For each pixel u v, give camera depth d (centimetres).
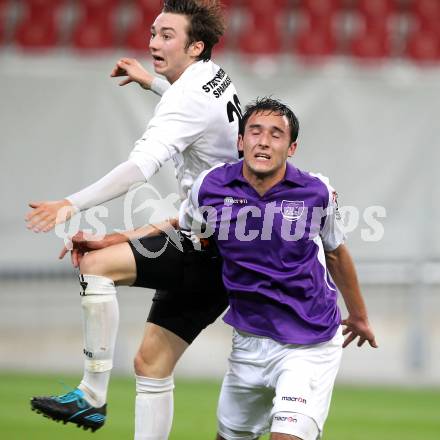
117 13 4300
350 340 1753
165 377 1689
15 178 3519
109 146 3503
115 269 1597
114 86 3503
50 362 3588
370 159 3503
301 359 1526
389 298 3481
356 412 2808
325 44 4284
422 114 3506
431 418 2723
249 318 1559
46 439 2334
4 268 3509
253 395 1600
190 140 1574
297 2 4300
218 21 1628
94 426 1602
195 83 1585
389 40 4294
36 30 4306
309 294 1537
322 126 3500
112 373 3447
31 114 3528
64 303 3569
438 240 3450
